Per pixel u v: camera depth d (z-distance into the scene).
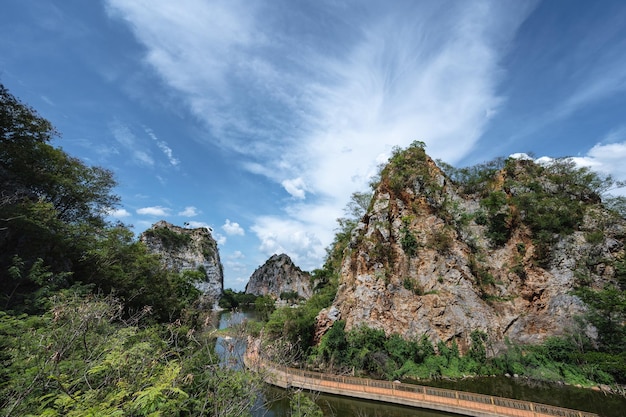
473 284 38.84
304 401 13.16
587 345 31.06
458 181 50.97
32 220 17.83
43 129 25.66
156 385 6.00
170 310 29.64
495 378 30.98
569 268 36.81
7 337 8.67
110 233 28.66
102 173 31.80
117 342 8.45
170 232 118.00
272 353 12.42
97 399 6.06
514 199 43.03
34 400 6.12
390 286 39.88
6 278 16.33
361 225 47.19
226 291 137.50
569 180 43.00
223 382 8.55
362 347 35.03
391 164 50.62
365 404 24.36
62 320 8.55
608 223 38.06
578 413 18.56
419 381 30.55
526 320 35.97
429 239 42.59
